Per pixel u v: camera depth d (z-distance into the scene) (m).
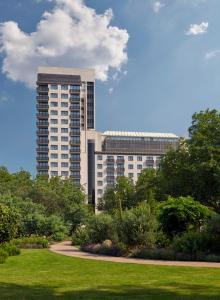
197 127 58.34
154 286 14.60
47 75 170.38
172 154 60.44
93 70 185.38
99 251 31.17
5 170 100.31
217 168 52.78
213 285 14.65
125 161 171.00
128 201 100.62
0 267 22.12
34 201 73.62
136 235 29.89
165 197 59.06
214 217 26.77
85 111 179.00
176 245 26.69
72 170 165.88
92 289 14.08
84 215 74.19
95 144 172.25
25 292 13.45
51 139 166.62
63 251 34.47
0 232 35.94
